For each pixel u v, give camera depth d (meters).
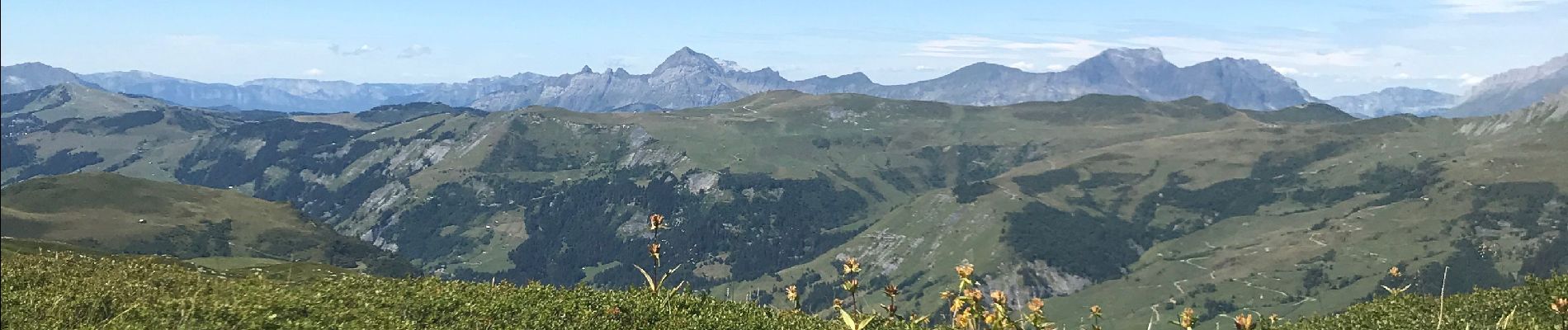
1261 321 20.19
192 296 20.06
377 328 16.78
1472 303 22.52
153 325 16.64
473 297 20.27
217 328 16.56
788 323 19.73
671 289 21.27
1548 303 20.45
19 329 16.50
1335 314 24.38
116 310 18.84
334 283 22.77
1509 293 22.66
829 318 20.98
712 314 19.59
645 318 18.75
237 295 19.97
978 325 14.36
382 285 22.09
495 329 17.56
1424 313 22.20
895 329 18.00
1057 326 14.35
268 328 16.70
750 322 19.25
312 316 17.78
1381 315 22.50
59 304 18.66
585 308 19.02
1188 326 14.28
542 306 19.27
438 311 18.86
